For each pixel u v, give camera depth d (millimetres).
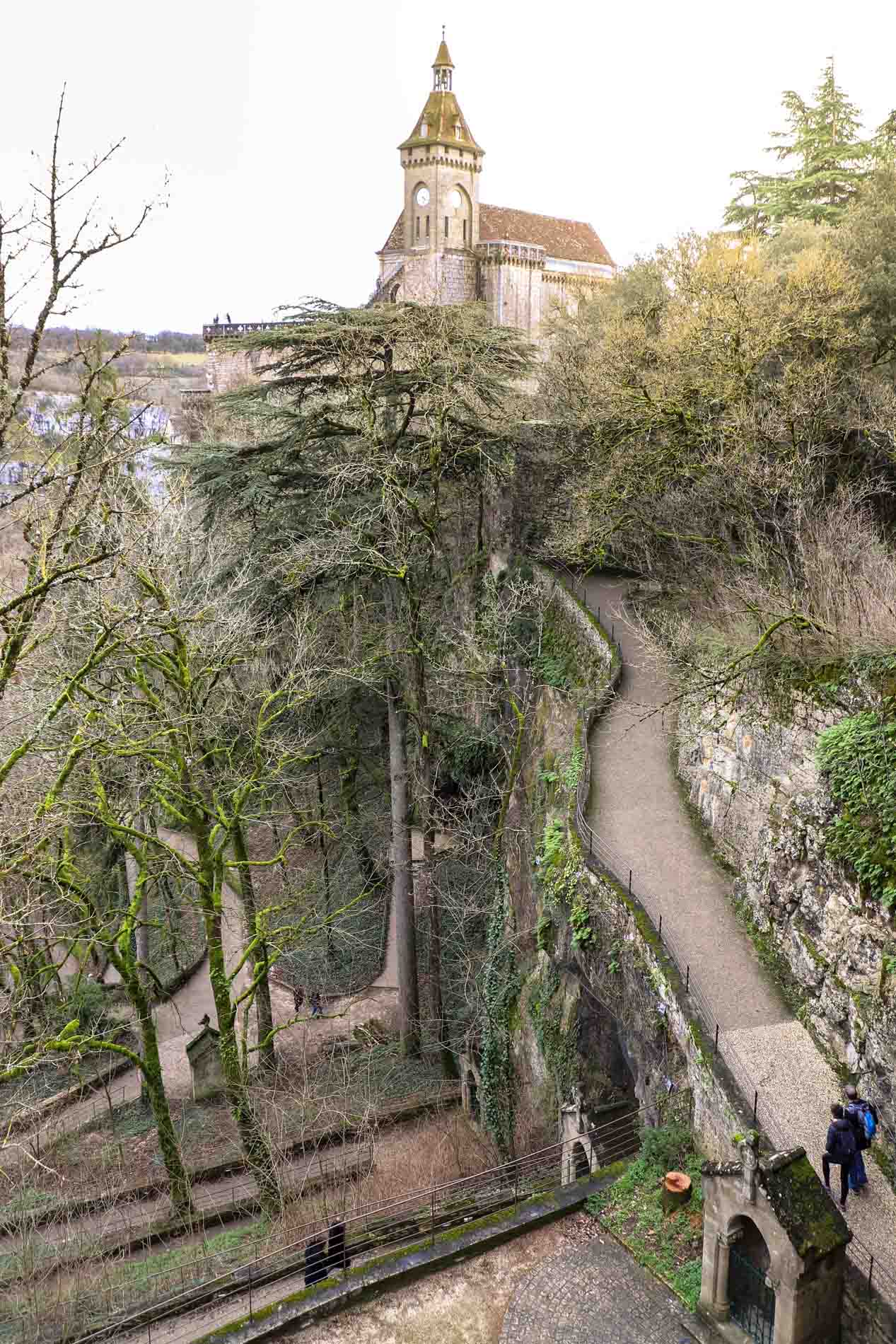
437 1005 24750
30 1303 15094
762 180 41188
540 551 29344
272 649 25406
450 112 65188
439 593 31312
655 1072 14422
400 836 24703
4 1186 19578
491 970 22719
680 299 25469
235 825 18938
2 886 14570
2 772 12266
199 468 23141
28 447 10820
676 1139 13422
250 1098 19562
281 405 24797
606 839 18234
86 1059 25469
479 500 31219
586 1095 16859
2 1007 16297
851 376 21141
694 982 14430
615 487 22391
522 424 28281
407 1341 11898
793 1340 9945
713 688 17922
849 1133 10781
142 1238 17406
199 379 57000
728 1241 10945
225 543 23328
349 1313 12406
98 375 11281
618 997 15859
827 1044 13219
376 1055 25219
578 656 25422
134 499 18781
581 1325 11734
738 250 25188
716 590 21406
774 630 16188
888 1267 10234
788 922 14711
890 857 12648
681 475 21500
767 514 20969
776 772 16281
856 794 13656
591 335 30922
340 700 27188
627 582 28672
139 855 17766
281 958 30734
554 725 24062
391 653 23344
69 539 11789
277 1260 16172
